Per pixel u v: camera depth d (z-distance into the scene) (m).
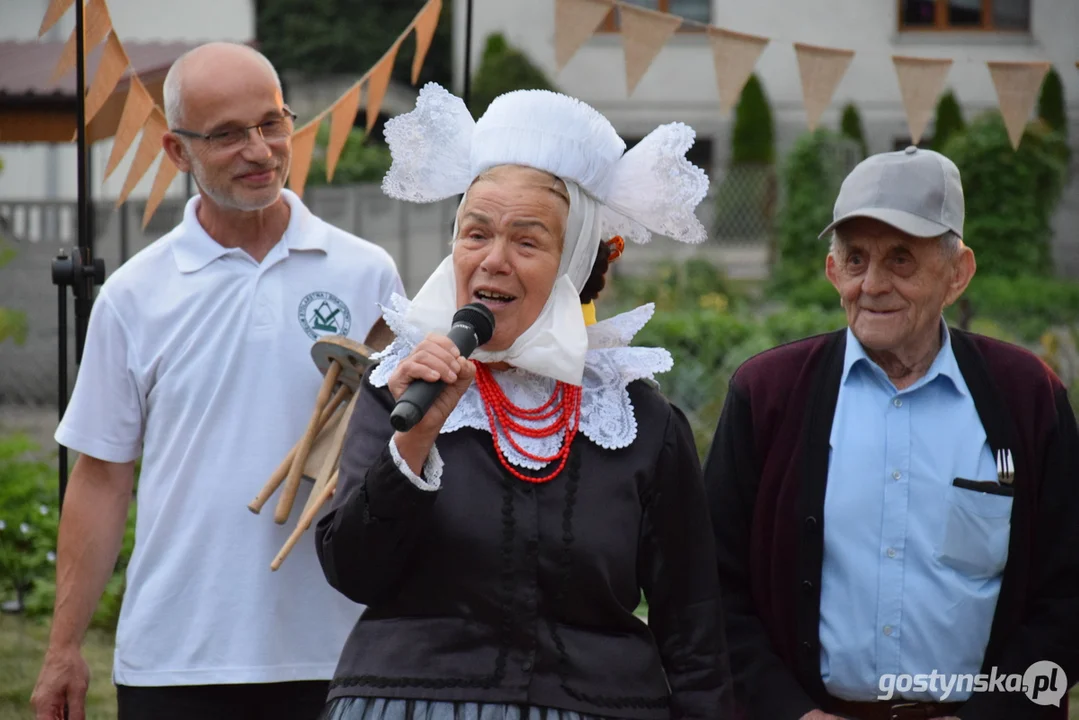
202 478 5.36
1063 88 31.14
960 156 26.14
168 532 5.37
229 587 5.32
